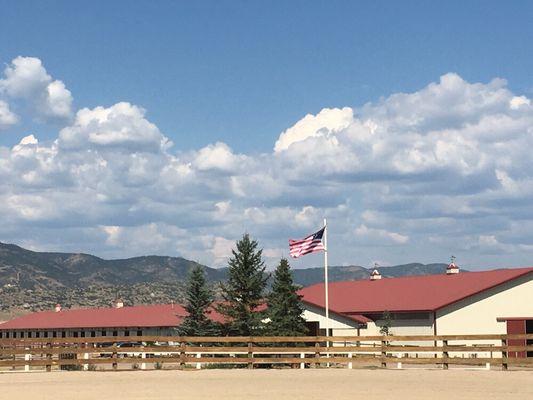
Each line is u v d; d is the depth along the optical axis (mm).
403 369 40625
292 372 38531
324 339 41188
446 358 40438
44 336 89688
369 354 55969
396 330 58281
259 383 32281
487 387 30562
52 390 29484
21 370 43344
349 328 58719
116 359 39875
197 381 33312
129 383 32406
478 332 56594
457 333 55906
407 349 40906
